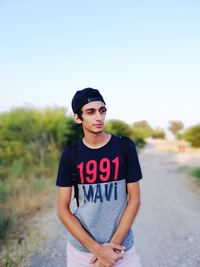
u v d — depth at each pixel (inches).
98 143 86.1
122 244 87.0
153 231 213.6
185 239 197.3
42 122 550.3
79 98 85.3
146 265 163.5
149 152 1181.1
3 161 472.1
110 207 86.0
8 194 306.2
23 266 161.0
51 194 328.8
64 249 184.2
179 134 2005.4
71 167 87.4
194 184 413.1
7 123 538.3
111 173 85.4
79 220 87.8
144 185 414.6
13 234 207.5
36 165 476.1
